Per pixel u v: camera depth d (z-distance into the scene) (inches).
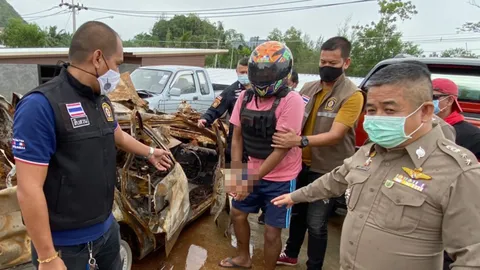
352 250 58.0
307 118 111.7
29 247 82.0
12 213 78.6
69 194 63.5
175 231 118.2
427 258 51.1
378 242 54.0
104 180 69.3
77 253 67.7
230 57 1584.6
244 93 105.9
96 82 65.8
